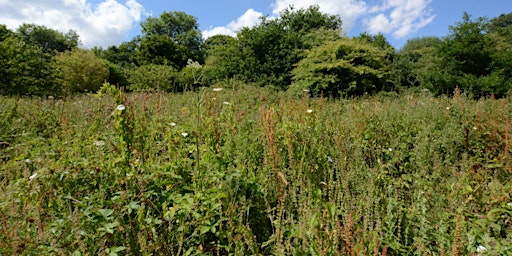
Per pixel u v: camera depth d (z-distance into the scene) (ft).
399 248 6.65
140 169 7.56
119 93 7.82
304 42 47.62
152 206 6.77
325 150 10.41
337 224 6.04
